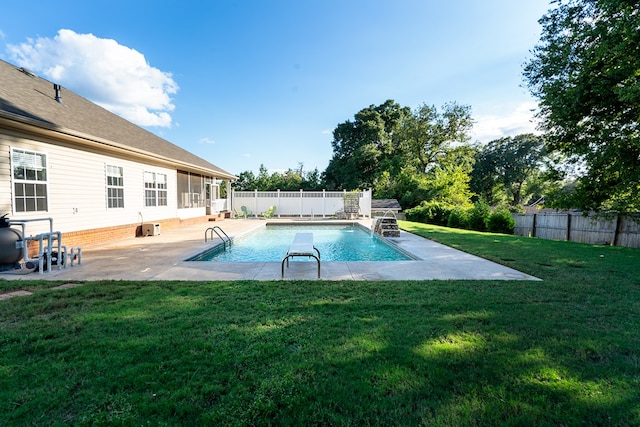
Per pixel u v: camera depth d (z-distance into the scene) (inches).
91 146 354.0
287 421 71.1
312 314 136.5
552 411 75.0
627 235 489.7
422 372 90.4
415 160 1241.4
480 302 153.8
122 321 128.0
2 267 229.6
